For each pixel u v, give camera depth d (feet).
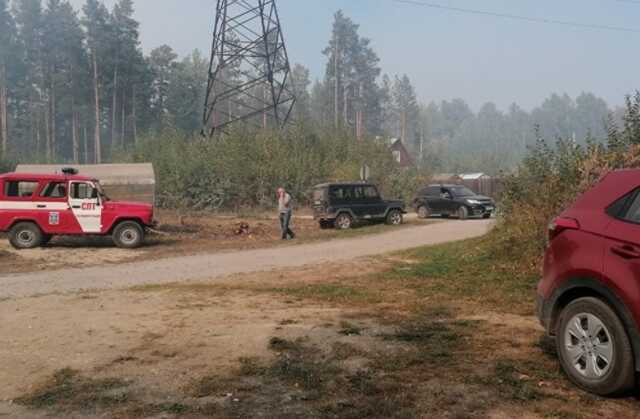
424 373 16.51
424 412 13.71
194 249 53.67
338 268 39.22
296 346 19.42
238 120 133.18
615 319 14.55
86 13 204.74
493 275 33.68
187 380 16.19
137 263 44.57
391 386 15.46
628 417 13.44
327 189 75.10
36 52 200.54
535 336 20.48
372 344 19.60
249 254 49.21
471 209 90.94
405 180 126.62
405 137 343.87
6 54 195.21
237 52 138.72
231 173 107.04
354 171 118.52
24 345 19.97
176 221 78.95
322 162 121.19
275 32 166.09
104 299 28.71
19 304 27.68
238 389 15.42
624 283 14.39
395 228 73.15
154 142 131.13
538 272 33.60
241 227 67.77
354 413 13.70
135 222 54.85
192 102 245.45
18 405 14.53
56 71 205.05
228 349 19.17
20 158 143.23
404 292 29.86
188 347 19.49
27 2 198.59
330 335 20.83
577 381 15.40
